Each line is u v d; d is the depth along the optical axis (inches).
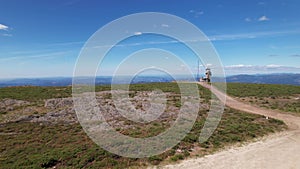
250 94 1974.7
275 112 1375.5
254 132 955.3
